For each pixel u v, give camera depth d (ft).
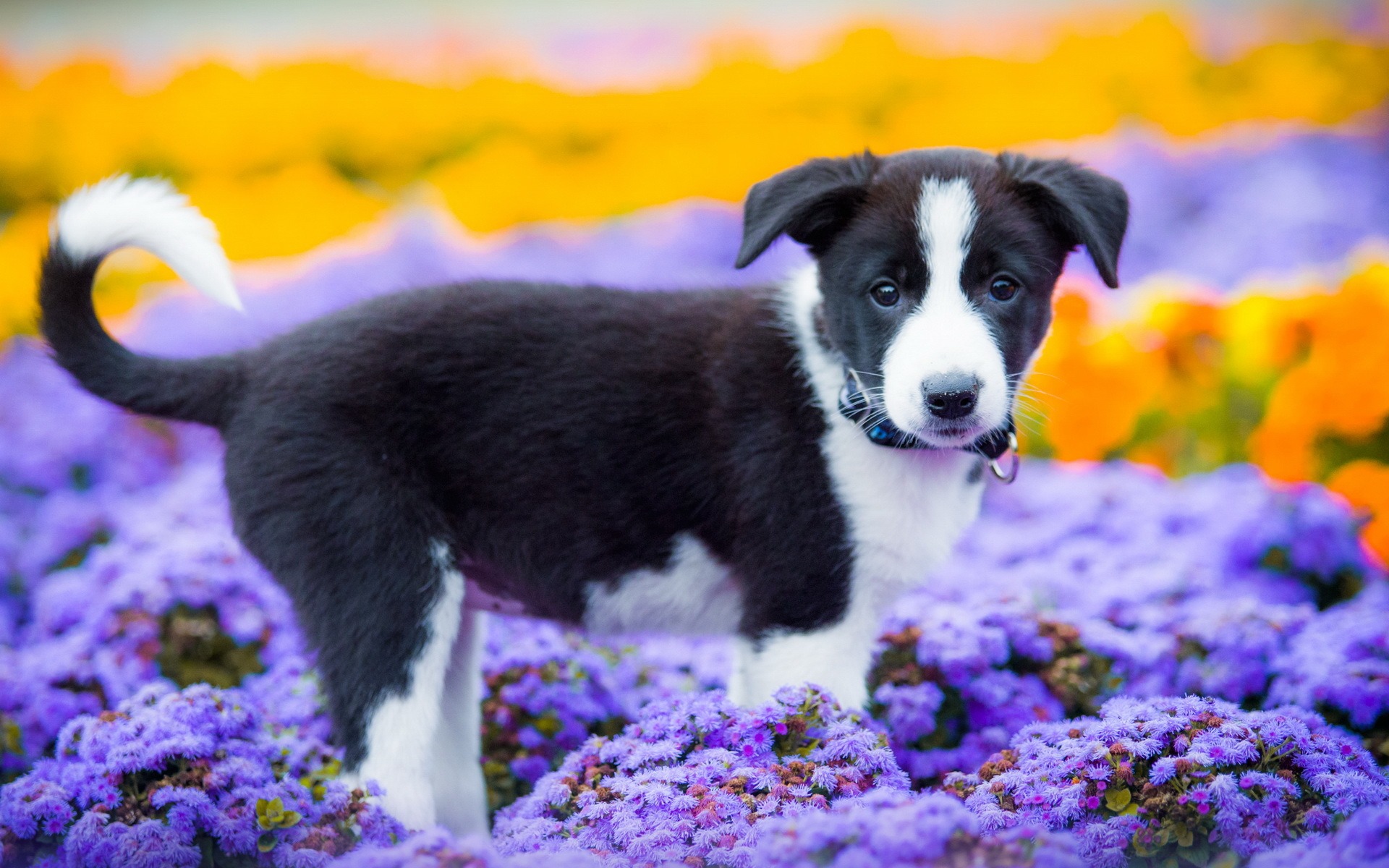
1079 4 40.57
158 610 13.76
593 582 11.62
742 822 8.49
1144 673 12.68
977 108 30.53
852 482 10.85
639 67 38.09
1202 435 18.93
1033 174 11.07
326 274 24.54
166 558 14.30
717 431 11.28
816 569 10.97
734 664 12.37
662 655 13.92
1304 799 9.02
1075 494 17.03
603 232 27.27
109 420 19.80
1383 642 12.00
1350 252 23.32
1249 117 31.09
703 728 9.83
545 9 45.78
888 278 10.70
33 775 10.20
